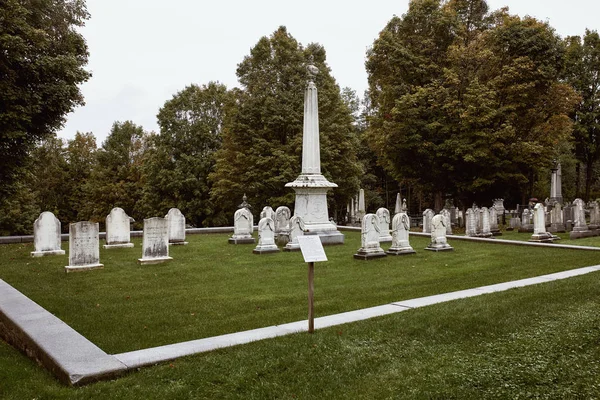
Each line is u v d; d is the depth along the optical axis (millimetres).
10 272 13188
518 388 5102
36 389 4914
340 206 50781
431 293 10234
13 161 19156
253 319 8148
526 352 6098
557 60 31766
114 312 8828
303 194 20156
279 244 20250
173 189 42281
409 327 7070
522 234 26109
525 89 30859
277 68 36750
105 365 5324
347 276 12750
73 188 57375
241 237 20812
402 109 32438
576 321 7355
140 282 11930
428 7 34312
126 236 18828
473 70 32781
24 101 16938
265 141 34719
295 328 7250
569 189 54219
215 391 4941
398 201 43656
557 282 10664
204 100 45688
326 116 37875
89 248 13836
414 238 23234
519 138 31094
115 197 51844
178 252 17781
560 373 5492
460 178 34094
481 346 6383
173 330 7551
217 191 37969
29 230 40781
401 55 33562
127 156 55719
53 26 20062
